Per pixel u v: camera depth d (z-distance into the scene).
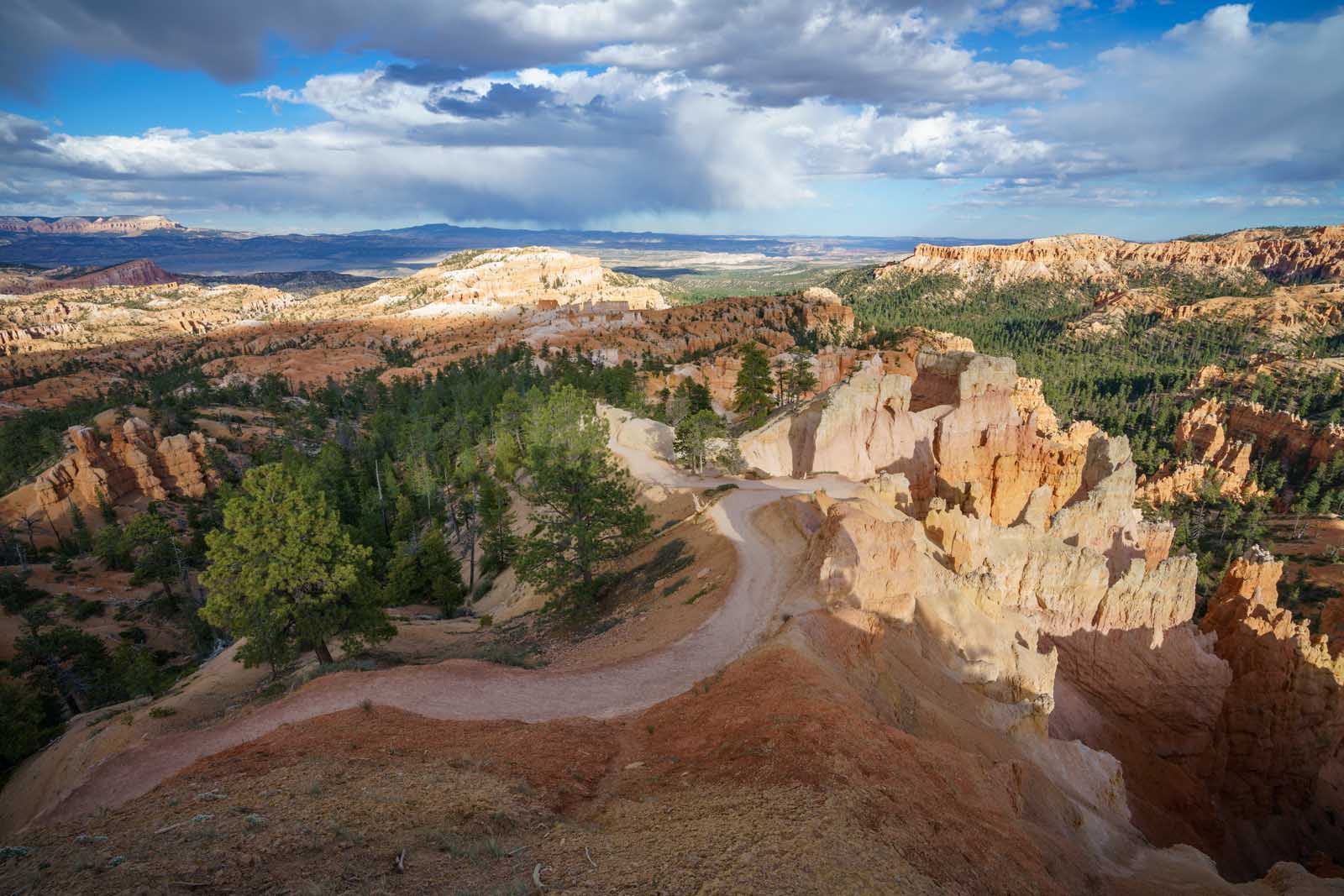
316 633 41.91
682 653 30.03
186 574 89.44
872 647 29.28
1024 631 40.81
